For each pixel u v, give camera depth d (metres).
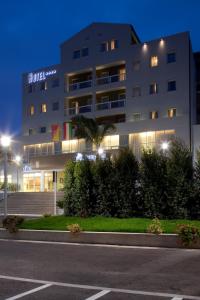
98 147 49.38
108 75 57.03
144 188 19.41
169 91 50.50
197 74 57.91
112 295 8.10
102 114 55.44
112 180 20.16
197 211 18.28
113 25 55.84
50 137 58.41
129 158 20.33
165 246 14.83
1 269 11.02
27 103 63.28
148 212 19.17
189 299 7.73
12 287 8.91
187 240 14.37
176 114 49.69
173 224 16.53
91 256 13.03
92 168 20.97
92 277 9.85
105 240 15.98
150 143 49.28
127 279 9.57
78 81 59.97
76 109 58.09
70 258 12.70
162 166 19.22
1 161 59.97
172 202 18.59
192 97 52.00
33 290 8.60
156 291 8.35
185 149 19.47
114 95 56.38
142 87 52.50
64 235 16.95
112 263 11.70
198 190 18.33
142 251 13.95
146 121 50.09
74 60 58.84
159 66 51.53
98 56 56.72
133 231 15.91
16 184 54.47
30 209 32.91
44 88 61.78
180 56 50.16
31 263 11.91
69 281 9.46
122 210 19.80
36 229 18.23
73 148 55.94
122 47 54.72
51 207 32.59
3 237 18.55
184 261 11.83
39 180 57.16
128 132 51.03
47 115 60.81
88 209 20.69
